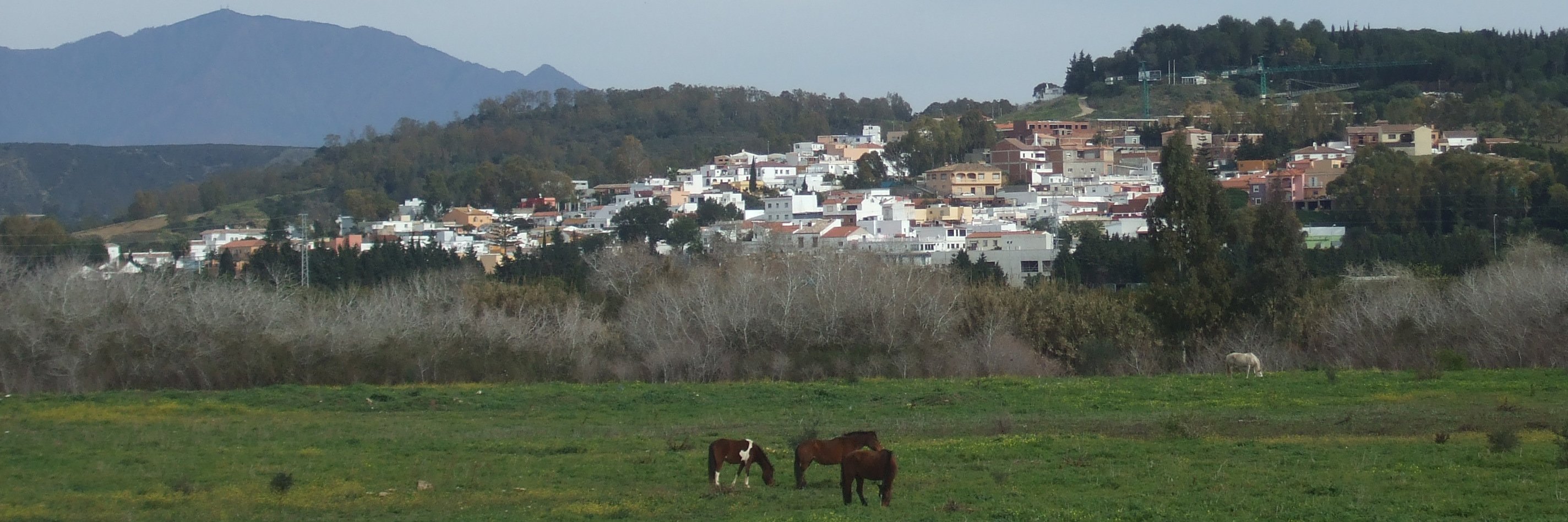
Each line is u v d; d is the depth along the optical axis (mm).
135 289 52562
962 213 151250
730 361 52219
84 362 49812
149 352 50406
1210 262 55594
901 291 56219
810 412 36250
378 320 55031
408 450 28406
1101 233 115688
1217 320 55250
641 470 24859
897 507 20203
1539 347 48844
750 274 58000
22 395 45156
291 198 199125
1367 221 107375
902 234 128625
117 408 39406
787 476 24094
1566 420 28203
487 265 120250
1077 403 36344
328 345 51469
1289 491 20766
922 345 53188
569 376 52719
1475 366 48875
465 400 41031
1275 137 196000
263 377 50406
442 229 158375
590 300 66500
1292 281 55125
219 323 51625
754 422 33781
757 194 188125
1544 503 19297
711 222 149375
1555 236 91062
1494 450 24125
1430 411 31875
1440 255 82562
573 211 181875
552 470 25047
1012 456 25531
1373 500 19875
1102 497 20719
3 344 49469
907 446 27219
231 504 22031
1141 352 54281
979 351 52969
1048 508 19828
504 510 21016
